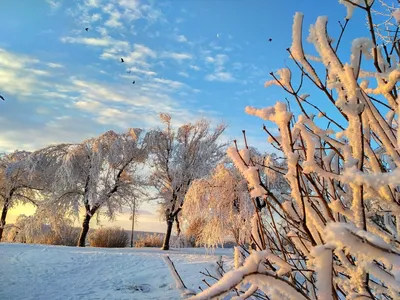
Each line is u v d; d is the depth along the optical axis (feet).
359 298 4.31
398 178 3.32
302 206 4.87
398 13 5.05
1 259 48.03
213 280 35.35
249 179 5.31
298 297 4.18
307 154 4.92
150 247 84.74
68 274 42.37
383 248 3.04
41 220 83.66
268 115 5.43
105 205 85.87
